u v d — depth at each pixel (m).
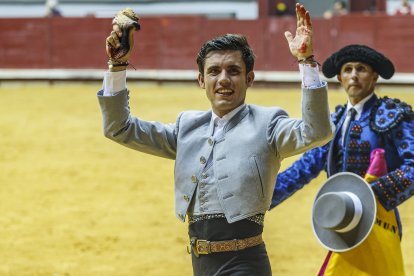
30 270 8.48
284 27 25.84
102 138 16.62
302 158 5.43
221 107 4.24
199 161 4.32
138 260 8.77
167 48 26.80
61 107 21.31
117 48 4.16
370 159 5.21
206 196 4.29
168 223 10.29
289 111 19.50
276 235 9.52
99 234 9.81
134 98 22.78
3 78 27.42
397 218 5.21
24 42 27.69
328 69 5.54
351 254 5.00
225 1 32.00
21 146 15.85
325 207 4.76
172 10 32.34
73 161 14.34
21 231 9.99
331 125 3.99
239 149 4.24
